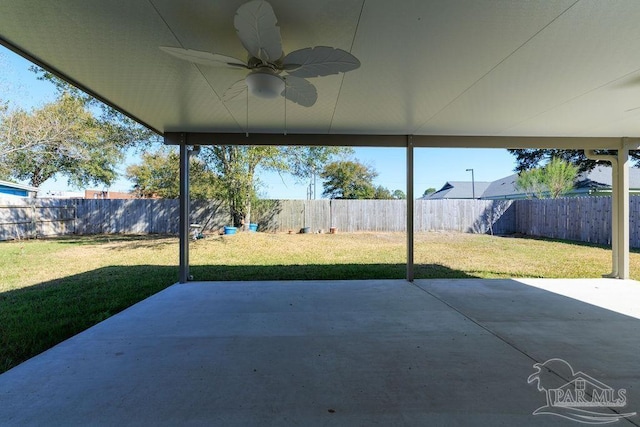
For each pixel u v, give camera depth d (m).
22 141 10.59
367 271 6.02
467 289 4.56
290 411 1.77
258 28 1.79
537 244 9.19
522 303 3.87
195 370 2.24
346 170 18.00
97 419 1.69
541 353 2.50
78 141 11.27
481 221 12.25
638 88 3.11
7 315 3.52
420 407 1.80
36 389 1.99
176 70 2.70
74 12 1.89
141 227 11.52
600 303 3.87
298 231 11.96
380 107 3.69
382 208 12.25
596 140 5.19
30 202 10.15
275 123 4.35
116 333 2.93
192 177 9.52
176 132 4.84
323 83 2.99
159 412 1.75
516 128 4.64
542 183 12.80
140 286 4.87
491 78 2.88
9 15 1.91
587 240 9.28
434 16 1.94
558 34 2.14
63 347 2.63
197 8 1.86
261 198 10.39
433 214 12.36
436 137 5.06
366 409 1.78
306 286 4.74
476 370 2.23
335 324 3.17
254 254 8.03
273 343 2.71
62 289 4.68
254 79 2.19
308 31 2.10
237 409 1.78
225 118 4.11
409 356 2.46
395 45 2.29
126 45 2.30
